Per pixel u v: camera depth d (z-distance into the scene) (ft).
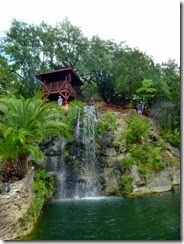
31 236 32.65
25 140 43.45
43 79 89.97
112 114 76.13
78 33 106.63
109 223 37.58
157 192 61.46
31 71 103.19
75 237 32.07
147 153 68.33
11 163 44.91
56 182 60.80
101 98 114.01
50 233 33.65
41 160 61.31
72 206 49.60
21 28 103.76
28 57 100.94
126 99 110.52
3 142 43.86
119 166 64.59
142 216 40.47
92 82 110.52
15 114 44.21
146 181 62.90
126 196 58.85
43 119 48.70
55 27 107.24
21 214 34.96
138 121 73.05
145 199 53.88
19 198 36.65
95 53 104.37
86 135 68.59
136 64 105.19
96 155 66.80
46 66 107.65
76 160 65.46
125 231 33.83
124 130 71.77
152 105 103.96
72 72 87.20
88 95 114.11
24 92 97.30
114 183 62.90
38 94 53.78
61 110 69.51
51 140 64.95
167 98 101.09
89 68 102.68
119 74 103.30
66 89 83.97
